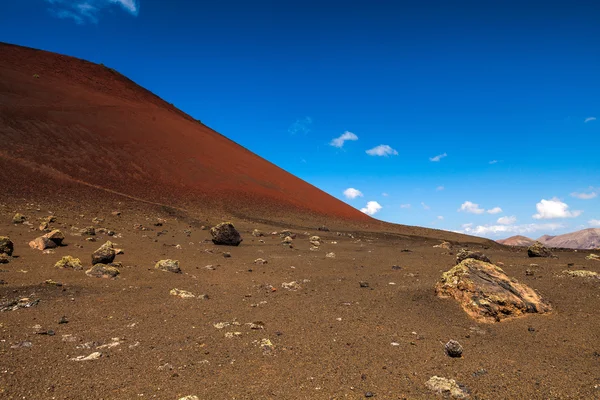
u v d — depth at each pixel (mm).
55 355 5637
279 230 27750
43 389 4582
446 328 7789
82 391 4602
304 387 5004
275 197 41281
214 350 6176
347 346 6613
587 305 8977
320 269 14547
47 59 61531
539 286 10680
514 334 7430
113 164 35312
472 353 6473
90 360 5539
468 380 5402
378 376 5445
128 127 43688
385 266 15562
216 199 35781
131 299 9094
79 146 35750
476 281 9211
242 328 7375
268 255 17500
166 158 40625
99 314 7848
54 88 46344
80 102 44781
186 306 8812
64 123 38406
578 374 5621
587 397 4902
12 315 7402
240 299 9727
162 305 8773
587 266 14742
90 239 16609
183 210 30047
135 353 5910
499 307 8445
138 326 7242
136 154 38844
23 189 25375
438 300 9391
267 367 5594
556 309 8797
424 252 20531
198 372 5312
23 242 14711
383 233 32750
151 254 15375
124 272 11773
